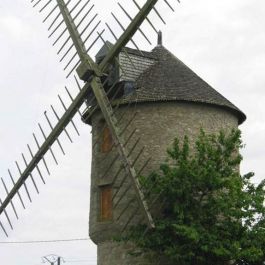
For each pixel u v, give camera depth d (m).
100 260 31.22
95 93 17.72
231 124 32.09
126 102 28.84
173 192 26.22
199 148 27.55
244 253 25.50
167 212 26.81
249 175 27.72
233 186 26.50
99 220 31.09
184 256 25.70
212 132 30.98
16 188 18.88
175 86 31.16
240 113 32.59
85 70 17.83
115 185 29.73
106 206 30.86
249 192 27.47
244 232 26.47
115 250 30.38
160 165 28.64
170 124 30.39
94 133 30.17
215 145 29.88
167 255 27.25
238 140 27.78
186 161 26.94
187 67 33.19
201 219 26.33
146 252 28.19
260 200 26.52
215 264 26.45
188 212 26.34
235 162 27.47
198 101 30.75
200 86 31.80
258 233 26.31
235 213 26.12
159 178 26.36
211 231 26.09
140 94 30.22
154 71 31.94
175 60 33.22
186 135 28.14
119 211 29.25
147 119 30.30
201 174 26.42
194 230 25.20
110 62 18.09
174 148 27.72
